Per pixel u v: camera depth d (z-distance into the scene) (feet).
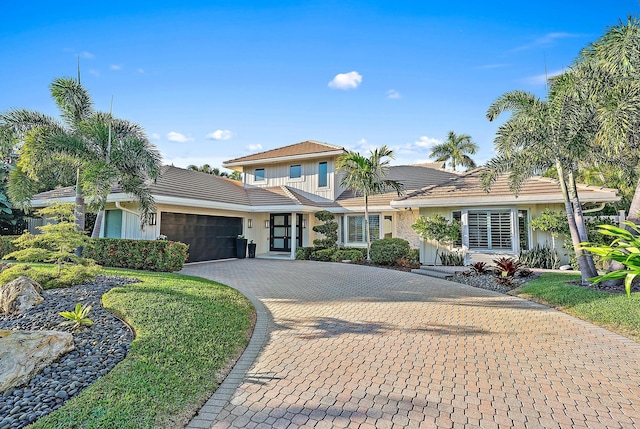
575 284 33.76
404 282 40.27
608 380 15.20
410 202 54.34
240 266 54.95
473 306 29.07
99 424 11.27
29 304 21.33
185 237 58.23
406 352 18.71
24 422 11.41
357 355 18.34
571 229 35.12
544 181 49.19
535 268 46.68
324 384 14.99
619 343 19.93
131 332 18.97
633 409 12.78
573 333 21.79
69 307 21.99
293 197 68.80
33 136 39.37
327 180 74.38
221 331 20.79
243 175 85.87
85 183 38.75
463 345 19.75
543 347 19.34
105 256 45.01
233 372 16.44
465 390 14.33
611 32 32.37
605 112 29.43
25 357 14.24
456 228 52.26
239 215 69.87
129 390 13.34
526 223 49.44
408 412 12.65
